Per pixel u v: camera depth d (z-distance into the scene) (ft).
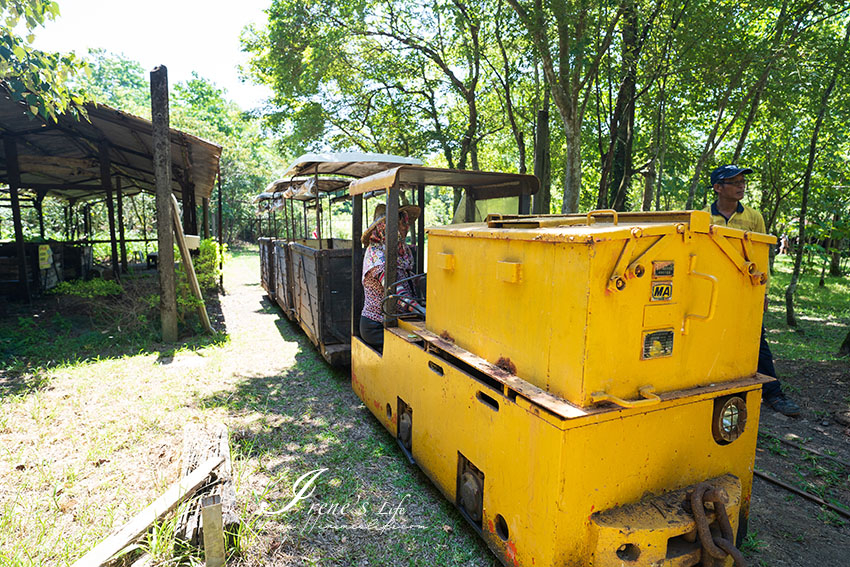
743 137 27.89
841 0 23.07
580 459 6.44
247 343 23.81
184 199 46.01
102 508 9.70
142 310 26.25
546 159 22.85
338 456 12.09
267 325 28.53
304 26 45.55
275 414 14.84
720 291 7.39
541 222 8.11
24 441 12.46
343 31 45.60
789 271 65.31
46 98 16.60
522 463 7.14
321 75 48.19
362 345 14.53
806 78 25.20
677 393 7.09
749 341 7.89
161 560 7.77
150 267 58.34
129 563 7.77
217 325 28.27
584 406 6.38
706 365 7.46
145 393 16.29
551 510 6.51
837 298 40.52
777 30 25.08
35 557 8.16
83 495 10.15
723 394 7.66
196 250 45.83
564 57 24.81
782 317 31.22
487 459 8.05
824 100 24.73
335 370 19.34
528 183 13.12
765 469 11.81
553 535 6.49
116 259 37.91
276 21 46.26
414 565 8.36
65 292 33.83
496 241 8.15
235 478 10.93
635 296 6.58
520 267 7.47
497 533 7.95
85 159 35.27
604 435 6.58
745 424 7.84
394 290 12.85
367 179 13.79
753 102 26.96
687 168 39.81
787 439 13.23
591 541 6.69
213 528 7.68
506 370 7.97
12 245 33.83
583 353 6.32
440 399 9.67
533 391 6.98
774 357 20.77
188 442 11.41
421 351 10.38
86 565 7.16
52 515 9.41
